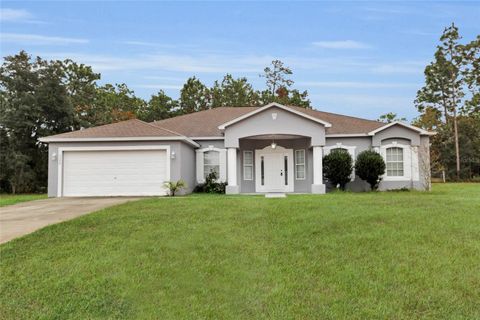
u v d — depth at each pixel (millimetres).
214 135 20859
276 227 8375
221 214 9906
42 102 32656
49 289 5395
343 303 4918
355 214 9398
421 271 5793
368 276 5695
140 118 44188
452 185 28797
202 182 20797
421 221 8586
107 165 18141
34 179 32281
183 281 5660
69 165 18188
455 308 4742
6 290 5402
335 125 21516
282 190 20531
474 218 8891
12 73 32312
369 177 19016
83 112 39750
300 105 43875
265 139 20594
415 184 19953
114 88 47344
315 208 10445
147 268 6102
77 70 41094
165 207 11266
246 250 6918
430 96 44781
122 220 9328
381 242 7094
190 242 7344
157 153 18078
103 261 6367
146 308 4895
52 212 11547
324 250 6797
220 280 5684
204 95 43781
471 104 43406
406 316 4590
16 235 8180
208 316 4668
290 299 5066
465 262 6078
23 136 32312
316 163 18469
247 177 20781
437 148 44156
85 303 5004
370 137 20438
